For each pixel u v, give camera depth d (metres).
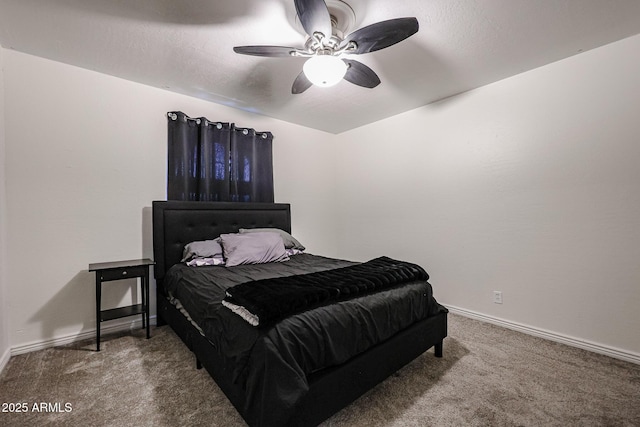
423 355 2.09
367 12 1.70
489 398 1.60
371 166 3.82
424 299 2.00
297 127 3.89
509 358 2.03
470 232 2.82
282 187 3.74
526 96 2.43
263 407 1.14
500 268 2.61
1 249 1.95
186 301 1.96
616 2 1.63
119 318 2.33
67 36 1.93
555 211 2.29
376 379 1.58
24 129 2.12
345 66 1.78
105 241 2.47
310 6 1.39
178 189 2.78
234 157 3.19
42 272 2.18
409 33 1.58
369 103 3.14
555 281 2.29
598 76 2.09
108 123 2.48
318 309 1.45
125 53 2.15
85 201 2.37
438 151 3.08
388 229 3.62
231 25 1.82
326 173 4.22
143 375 1.82
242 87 2.73
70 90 2.31
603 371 1.85
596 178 2.10
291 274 2.16
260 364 1.20
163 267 2.61
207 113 3.06
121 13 1.70
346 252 4.17
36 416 1.45
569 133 2.21
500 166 2.60
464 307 2.87
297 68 2.37
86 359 2.01
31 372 1.84
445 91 2.84
